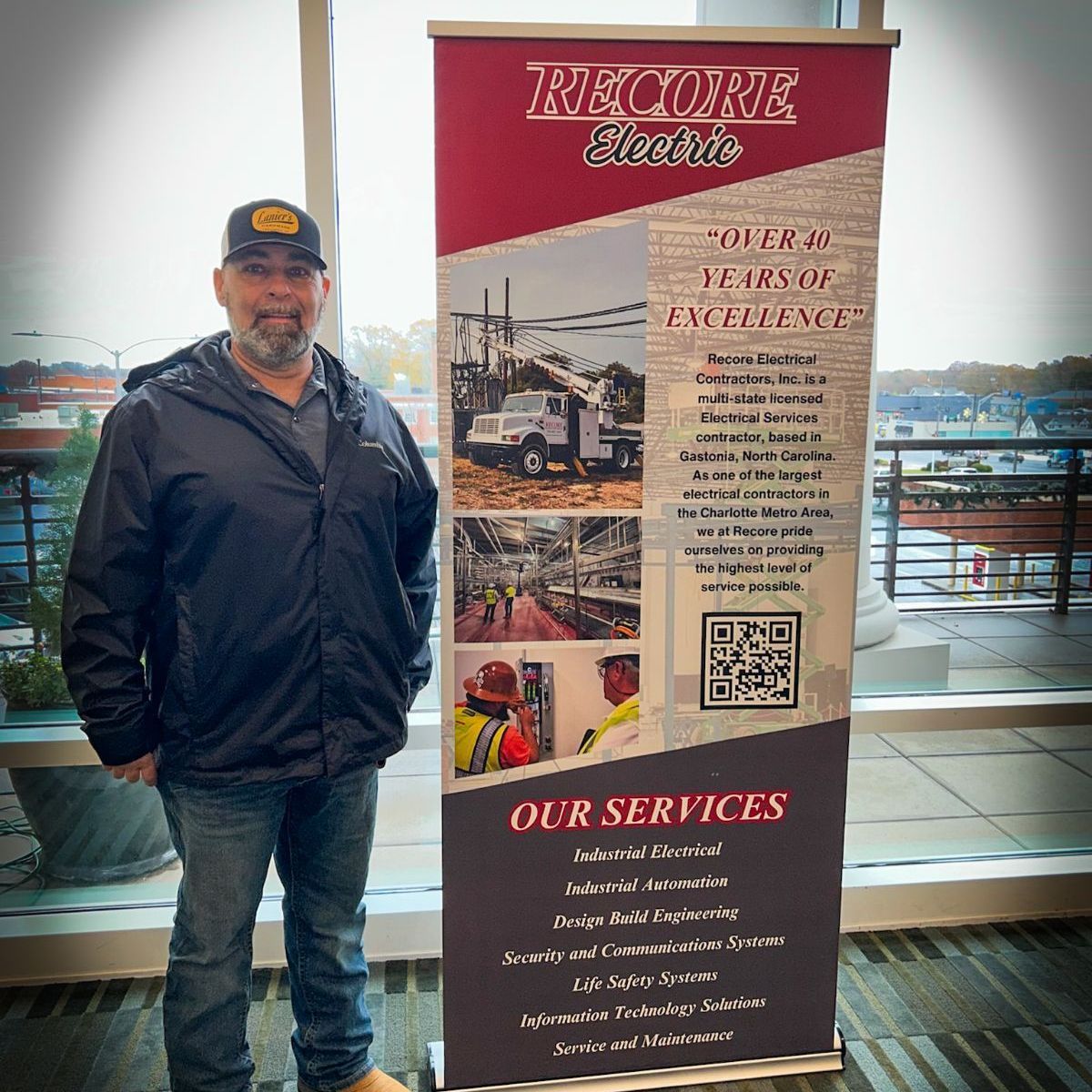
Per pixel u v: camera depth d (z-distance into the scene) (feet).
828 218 5.04
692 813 5.57
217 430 4.69
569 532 5.18
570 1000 5.72
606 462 5.13
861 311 5.16
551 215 4.86
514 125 4.75
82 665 4.60
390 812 8.33
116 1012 6.68
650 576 5.29
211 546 4.66
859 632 8.57
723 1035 5.90
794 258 5.06
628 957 5.71
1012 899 7.86
